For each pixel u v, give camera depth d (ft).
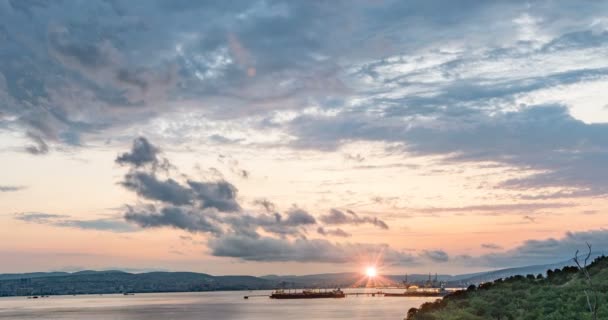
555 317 133.08
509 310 160.97
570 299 149.18
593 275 182.91
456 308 190.29
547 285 189.98
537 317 142.10
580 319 128.16
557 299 153.28
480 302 182.19
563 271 209.46
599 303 139.44
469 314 164.76
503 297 183.01
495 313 161.27
